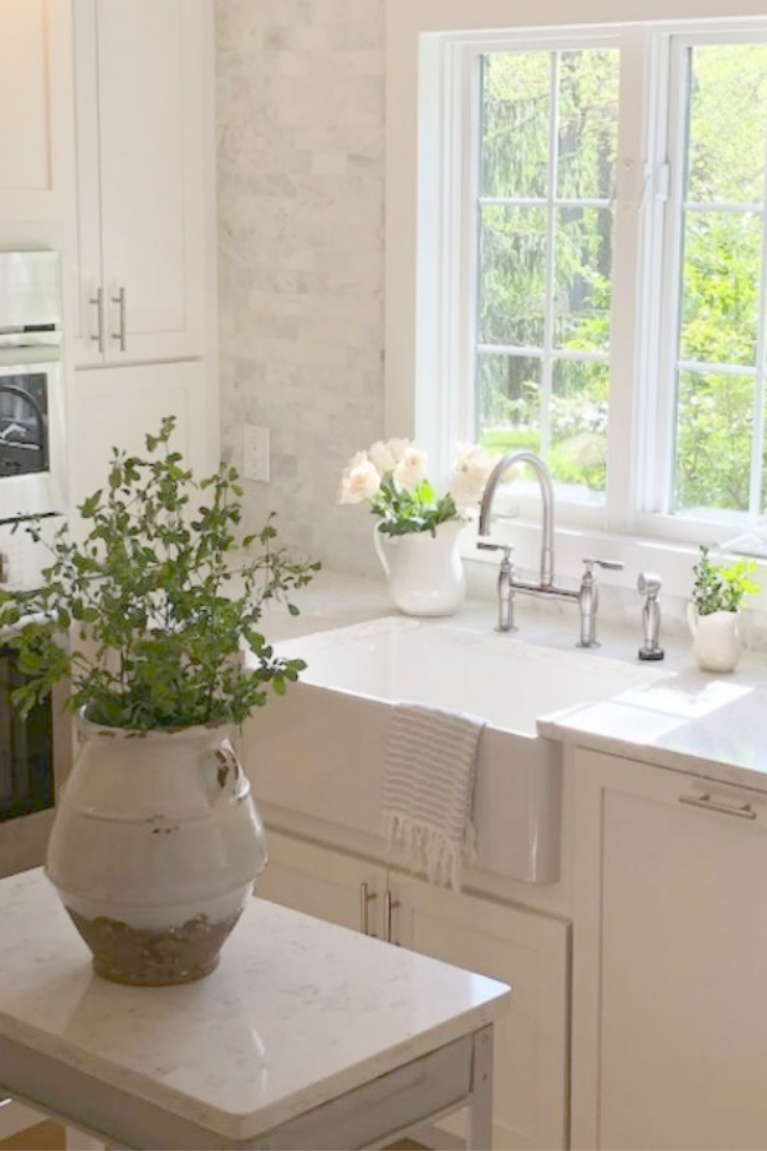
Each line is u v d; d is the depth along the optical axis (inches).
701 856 114.0
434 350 158.6
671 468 148.6
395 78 153.1
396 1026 77.8
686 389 146.8
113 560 79.5
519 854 121.4
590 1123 122.9
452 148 155.8
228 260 169.5
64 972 82.8
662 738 115.2
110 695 80.9
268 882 140.3
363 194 157.9
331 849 135.9
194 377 170.9
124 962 80.6
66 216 147.2
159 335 166.6
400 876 130.5
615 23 139.4
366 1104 76.2
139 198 162.4
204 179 167.9
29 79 142.7
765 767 109.0
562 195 151.1
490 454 159.6
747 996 113.4
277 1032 77.1
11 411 144.4
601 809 118.6
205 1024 77.7
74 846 79.9
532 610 155.2
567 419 154.3
